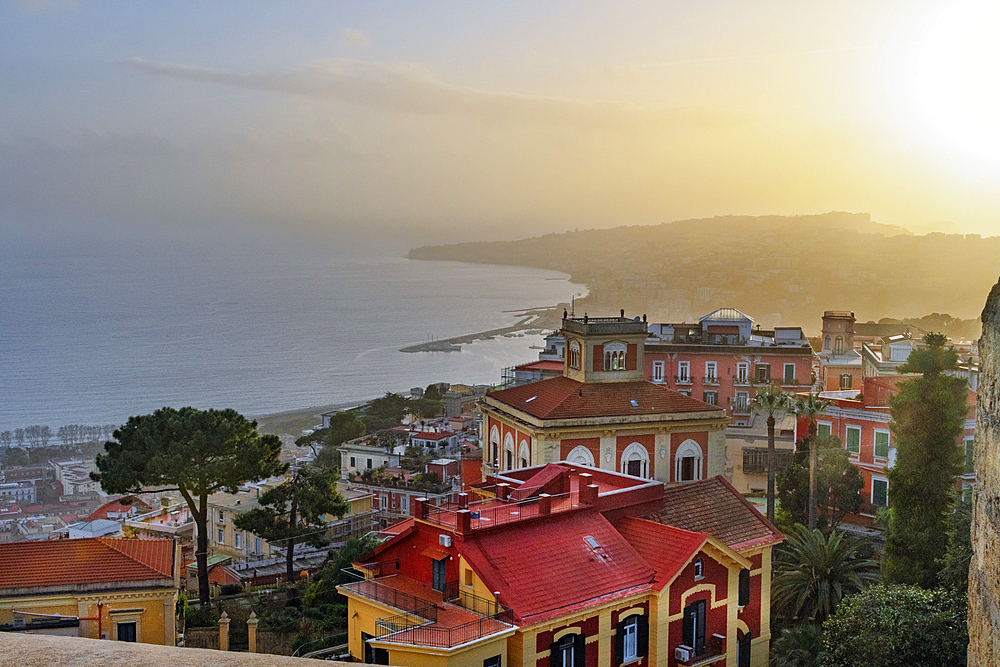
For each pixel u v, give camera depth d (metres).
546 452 68.19
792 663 47.66
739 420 132.12
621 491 46.31
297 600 67.31
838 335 154.12
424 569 41.56
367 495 112.62
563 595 37.97
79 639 6.14
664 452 71.31
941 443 54.19
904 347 115.12
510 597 36.91
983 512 11.04
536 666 36.41
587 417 69.19
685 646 41.31
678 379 134.12
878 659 39.25
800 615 56.22
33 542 49.19
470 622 35.91
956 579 46.19
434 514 41.88
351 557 67.88
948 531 50.38
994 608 10.32
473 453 136.25
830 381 138.50
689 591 42.16
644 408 71.38
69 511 191.50
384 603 39.03
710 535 42.69
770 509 74.88
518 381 131.75
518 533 40.72
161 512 117.69
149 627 47.72
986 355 11.20
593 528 43.00
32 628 45.62
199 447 66.25
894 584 47.81
